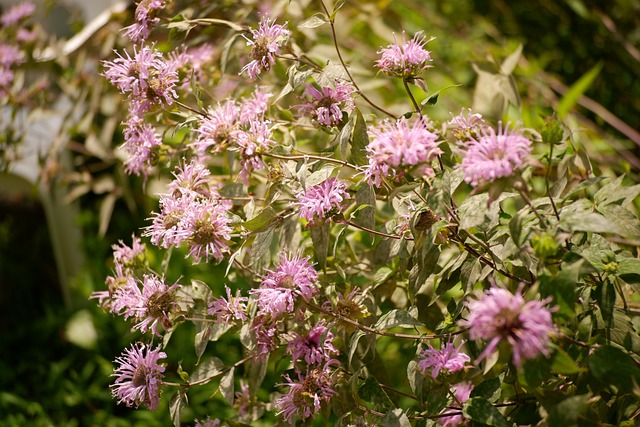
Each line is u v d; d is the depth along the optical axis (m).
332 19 1.31
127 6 2.00
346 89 1.30
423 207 1.24
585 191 1.46
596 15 2.35
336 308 1.29
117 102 1.96
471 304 1.12
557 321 1.14
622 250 1.32
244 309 1.34
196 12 1.58
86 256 2.67
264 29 1.32
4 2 2.54
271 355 1.36
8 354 2.67
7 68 1.90
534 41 2.66
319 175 1.25
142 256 1.43
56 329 2.71
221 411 1.94
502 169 1.14
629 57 2.33
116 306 1.39
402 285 1.42
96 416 2.27
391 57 1.28
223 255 1.34
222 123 1.30
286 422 1.33
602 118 2.01
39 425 2.29
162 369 1.32
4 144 1.98
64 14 2.49
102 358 2.37
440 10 2.69
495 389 1.22
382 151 1.20
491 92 1.59
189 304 1.36
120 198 2.72
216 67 1.58
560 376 1.27
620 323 1.24
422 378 1.25
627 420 1.25
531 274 1.27
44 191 2.70
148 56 1.33
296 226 1.35
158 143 1.39
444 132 1.37
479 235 1.30
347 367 1.33
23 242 3.07
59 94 2.11
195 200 1.34
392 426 1.23
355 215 1.38
